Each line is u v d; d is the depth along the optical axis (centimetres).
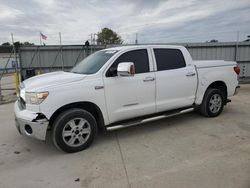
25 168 355
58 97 379
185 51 530
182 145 420
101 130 511
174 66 505
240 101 782
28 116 375
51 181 316
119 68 405
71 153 403
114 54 443
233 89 610
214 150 394
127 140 454
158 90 478
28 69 1181
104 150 410
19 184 311
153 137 464
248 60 1329
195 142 432
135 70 454
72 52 1251
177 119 579
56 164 365
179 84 506
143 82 456
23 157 395
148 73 466
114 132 500
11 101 945
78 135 403
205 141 436
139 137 467
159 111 493
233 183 293
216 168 332
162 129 510
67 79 399
